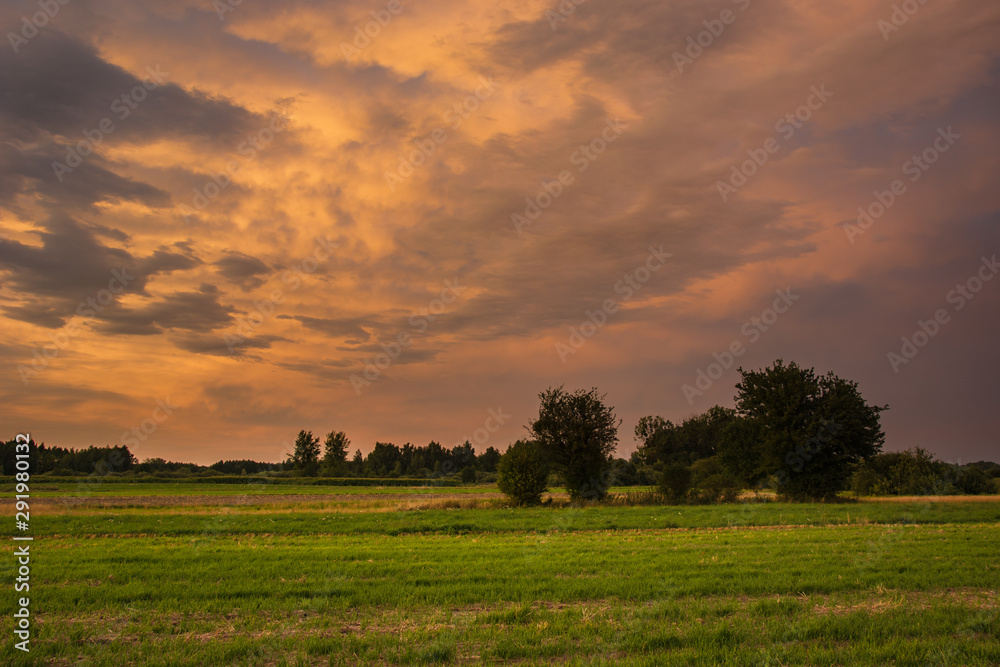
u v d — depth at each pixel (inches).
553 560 713.6
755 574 613.9
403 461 6092.5
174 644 386.3
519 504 1742.1
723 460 2422.5
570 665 346.3
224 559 725.3
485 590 542.6
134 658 362.6
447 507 1695.4
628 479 3481.8
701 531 1076.5
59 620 449.4
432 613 469.4
